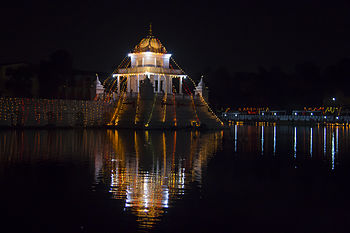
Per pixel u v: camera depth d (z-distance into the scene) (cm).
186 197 1694
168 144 3544
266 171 2275
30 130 4934
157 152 2981
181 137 4309
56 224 1371
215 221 1418
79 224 1373
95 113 5841
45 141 3606
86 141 3684
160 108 5759
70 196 1680
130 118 5641
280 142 3975
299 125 8188
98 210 1510
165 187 1852
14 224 1367
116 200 1634
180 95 6066
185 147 3334
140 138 4075
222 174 2166
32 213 1470
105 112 5938
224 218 1448
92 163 2447
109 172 2170
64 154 2803
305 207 1579
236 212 1512
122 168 2292
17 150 2958
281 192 1794
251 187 1877
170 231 1327
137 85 6631
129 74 6619
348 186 1914
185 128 5578
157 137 4241
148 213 1485
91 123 5788
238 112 10344
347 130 6244
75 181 1942
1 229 1327
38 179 1975
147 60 6569
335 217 1471
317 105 10144
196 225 1380
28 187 1814
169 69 6694
